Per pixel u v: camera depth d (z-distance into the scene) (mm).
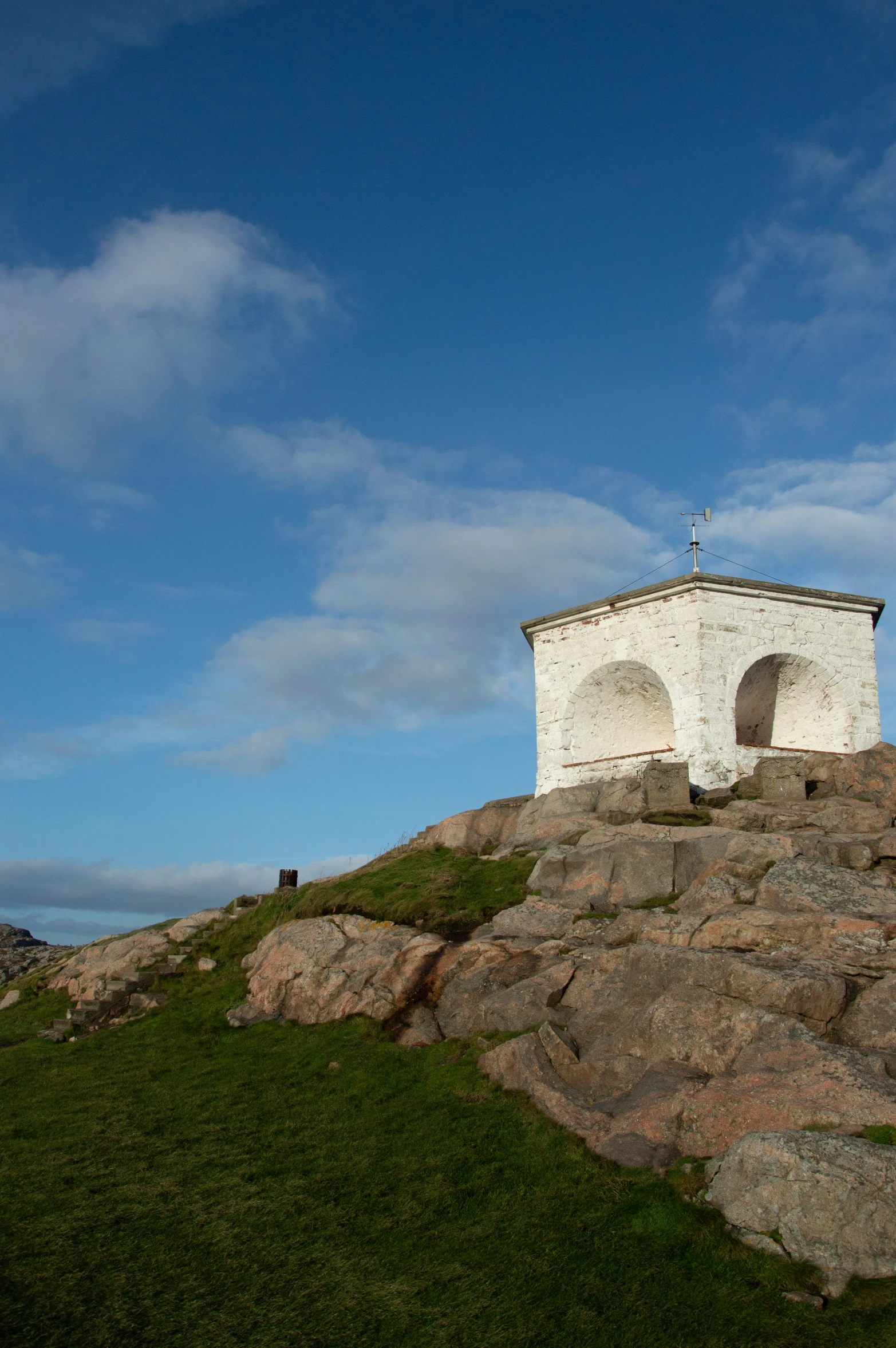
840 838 18609
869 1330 8297
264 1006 19750
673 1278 9250
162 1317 9070
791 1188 9555
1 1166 13062
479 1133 12523
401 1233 10516
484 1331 8719
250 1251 10281
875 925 13914
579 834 21719
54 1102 16203
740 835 18234
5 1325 8906
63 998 25406
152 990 23297
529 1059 13375
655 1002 13211
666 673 25719
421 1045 15797
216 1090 15812
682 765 22922
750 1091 11164
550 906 18578
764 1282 9031
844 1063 10984
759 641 25938
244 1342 8641
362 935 19562
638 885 18688
